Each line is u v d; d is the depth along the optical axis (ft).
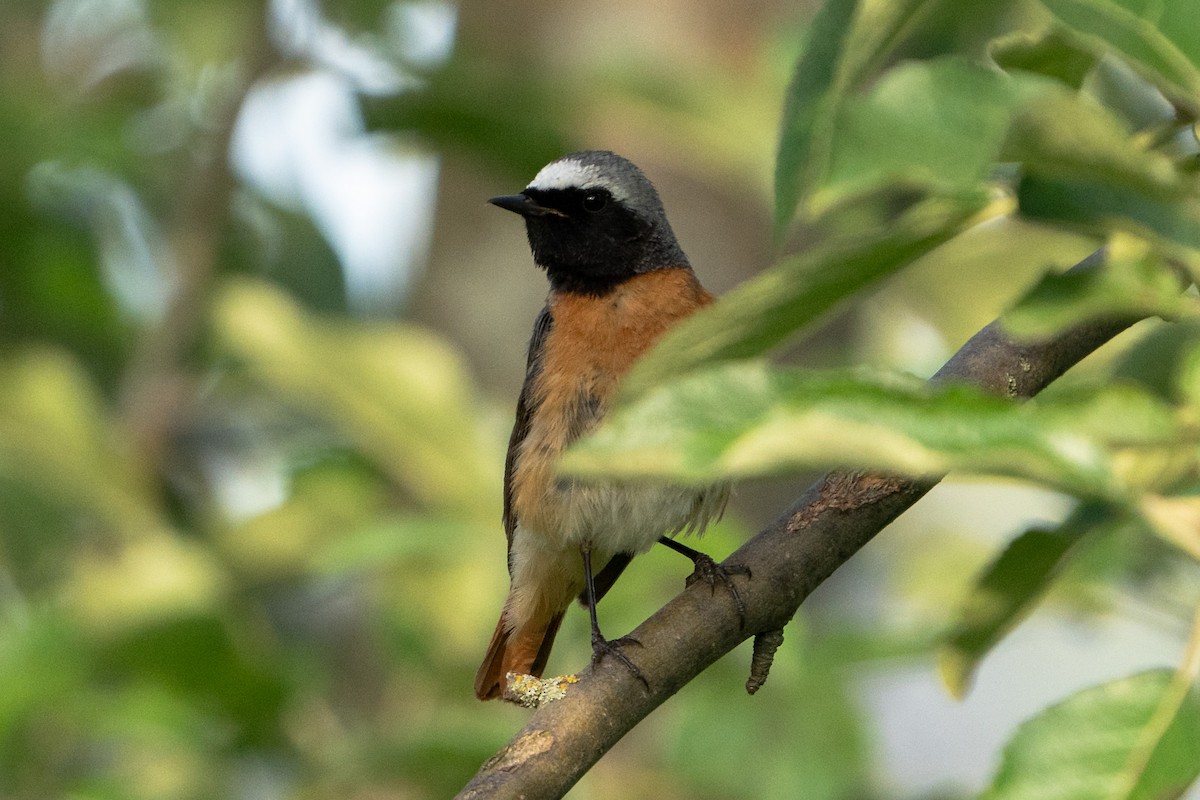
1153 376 17.04
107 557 39.78
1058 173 11.03
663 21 41.34
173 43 54.08
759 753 33.76
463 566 35.94
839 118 10.73
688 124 39.32
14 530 43.09
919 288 46.06
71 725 35.68
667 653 18.99
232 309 37.19
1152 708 12.00
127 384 45.96
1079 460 9.91
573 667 34.55
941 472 10.02
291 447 45.73
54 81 56.49
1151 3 10.98
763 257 41.16
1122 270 11.24
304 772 32.96
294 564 40.96
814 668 32.73
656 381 11.81
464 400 37.01
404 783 33.50
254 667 32.14
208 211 45.83
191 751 34.63
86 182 51.80
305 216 52.16
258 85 45.52
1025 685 54.54
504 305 43.55
